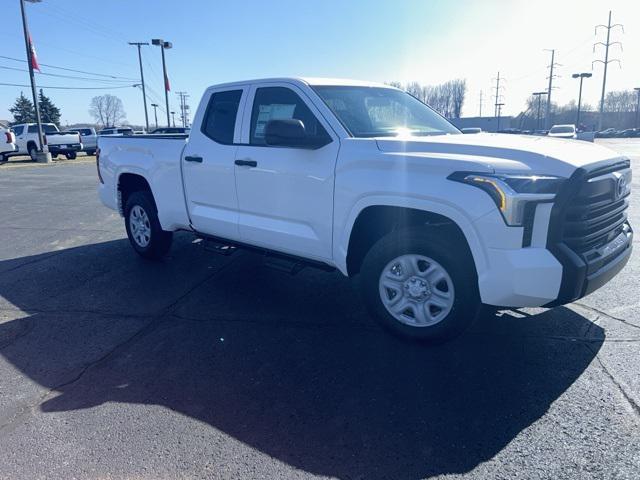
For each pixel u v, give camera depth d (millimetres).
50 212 9586
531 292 3041
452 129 4773
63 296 4867
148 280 5316
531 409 2875
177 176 5156
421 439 2641
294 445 2613
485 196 3049
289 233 4160
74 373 3389
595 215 3299
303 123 4086
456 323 3398
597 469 2393
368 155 3568
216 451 2572
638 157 21703
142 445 2625
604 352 3514
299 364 3465
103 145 6277
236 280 5270
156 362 3525
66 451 2586
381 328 3965
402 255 3551
